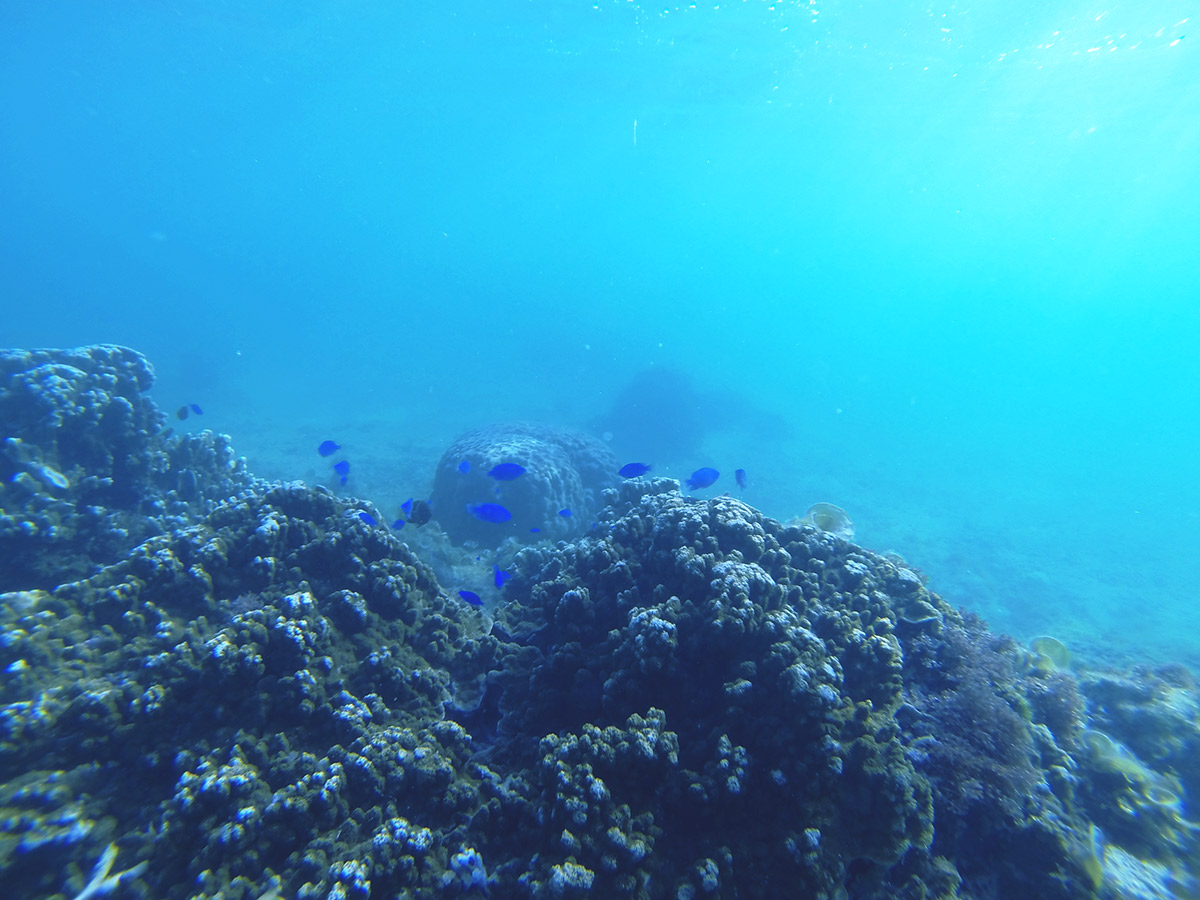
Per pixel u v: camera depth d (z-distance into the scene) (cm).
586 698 410
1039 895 350
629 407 2755
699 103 2966
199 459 862
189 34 2659
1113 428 4431
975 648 489
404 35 2444
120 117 4972
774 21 1822
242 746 339
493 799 346
